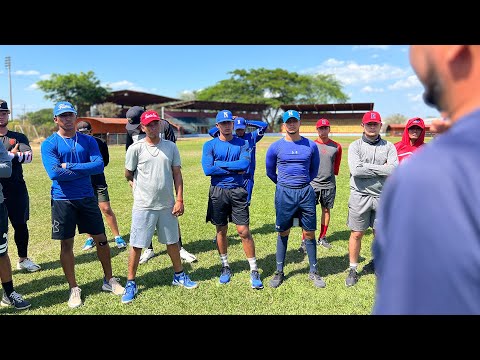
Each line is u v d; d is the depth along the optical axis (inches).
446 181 20.3
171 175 144.6
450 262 19.8
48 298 141.5
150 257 185.5
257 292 145.7
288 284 153.3
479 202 19.6
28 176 479.2
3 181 158.7
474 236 19.4
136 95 2418.8
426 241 20.4
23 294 145.3
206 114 2514.8
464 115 22.9
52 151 132.7
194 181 434.6
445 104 24.5
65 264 135.5
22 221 165.0
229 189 150.3
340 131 2215.8
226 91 2797.7
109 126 1601.9
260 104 2519.7
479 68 22.1
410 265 20.9
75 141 139.1
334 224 243.4
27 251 188.1
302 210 149.9
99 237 143.6
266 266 173.6
